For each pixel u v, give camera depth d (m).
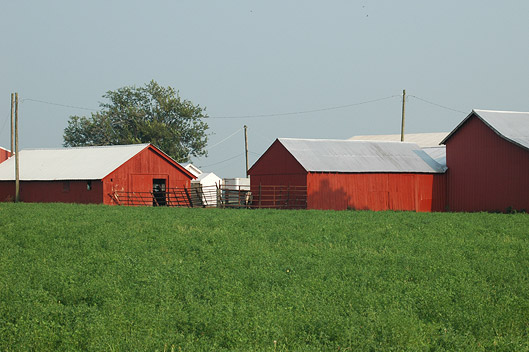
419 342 34.97
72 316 39.84
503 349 34.50
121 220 109.56
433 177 176.12
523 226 102.44
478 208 167.75
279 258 63.69
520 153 155.62
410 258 63.16
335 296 45.66
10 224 97.31
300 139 177.00
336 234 86.88
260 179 178.00
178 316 39.41
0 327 37.50
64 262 61.06
